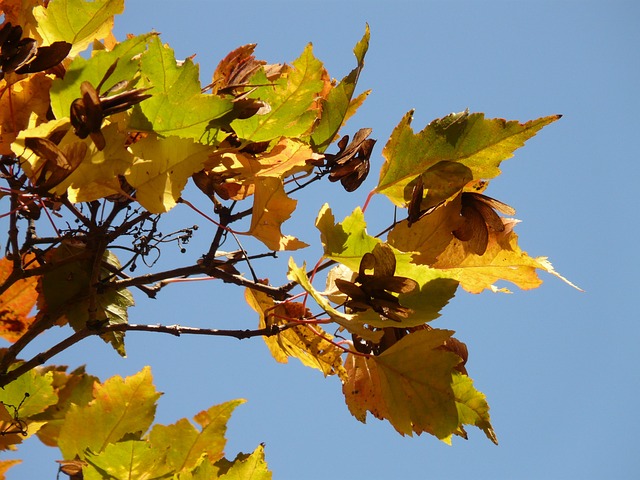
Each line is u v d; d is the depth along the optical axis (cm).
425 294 92
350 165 96
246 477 91
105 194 90
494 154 96
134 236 96
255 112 91
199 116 90
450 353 93
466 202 95
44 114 93
